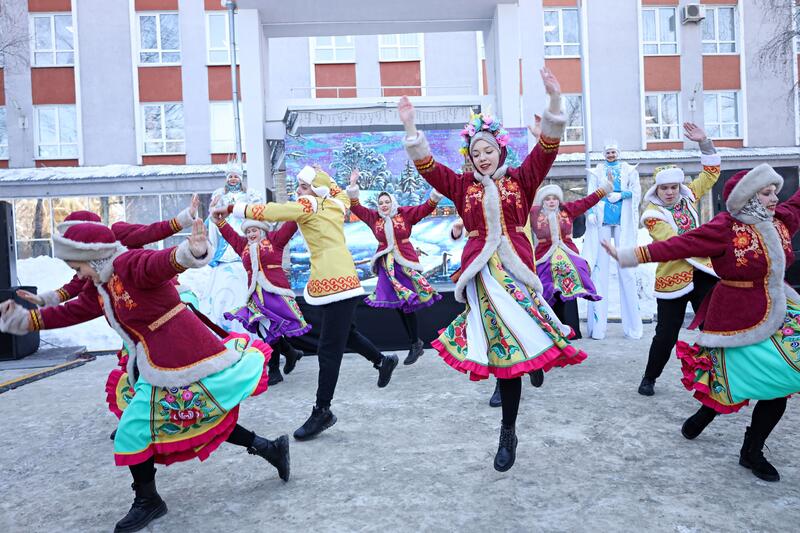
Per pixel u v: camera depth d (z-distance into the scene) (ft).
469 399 14.74
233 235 17.95
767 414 9.35
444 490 9.23
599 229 23.44
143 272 8.16
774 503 8.40
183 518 8.74
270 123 33.09
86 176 56.24
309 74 57.88
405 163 33.73
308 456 11.09
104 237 8.46
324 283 12.57
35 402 17.02
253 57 31.71
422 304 19.76
